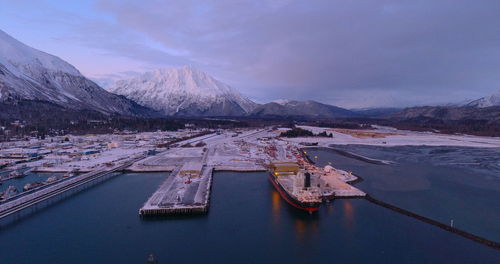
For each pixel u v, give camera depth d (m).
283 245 62.97
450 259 56.78
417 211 79.44
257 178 120.12
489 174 123.94
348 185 101.00
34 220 74.88
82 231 68.50
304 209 79.44
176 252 59.69
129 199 91.31
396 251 60.09
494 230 67.50
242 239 65.62
